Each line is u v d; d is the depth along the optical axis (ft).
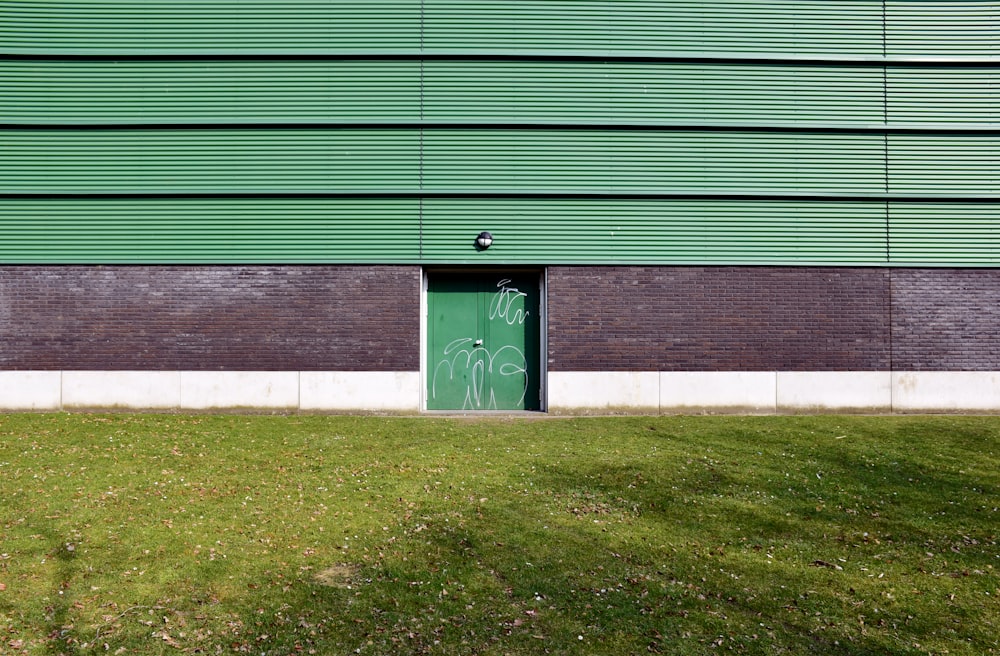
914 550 27.63
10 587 22.98
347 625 21.34
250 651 19.88
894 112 56.29
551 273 55.52
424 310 56.59
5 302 54.70
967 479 36.83
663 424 49.73
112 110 55.11
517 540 27.86
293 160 55.31
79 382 54.34
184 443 42.29
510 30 55.77
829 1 56.34
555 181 55.62
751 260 55.67
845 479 36.47
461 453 40.81
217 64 55.31
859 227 56.03
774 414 54.90
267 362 54.70
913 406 55.47
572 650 20.16
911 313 55.83
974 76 56.44
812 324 55.62
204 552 26.02
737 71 56.13
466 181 55.47
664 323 55.36
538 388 57.11
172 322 54.70
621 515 31.04
